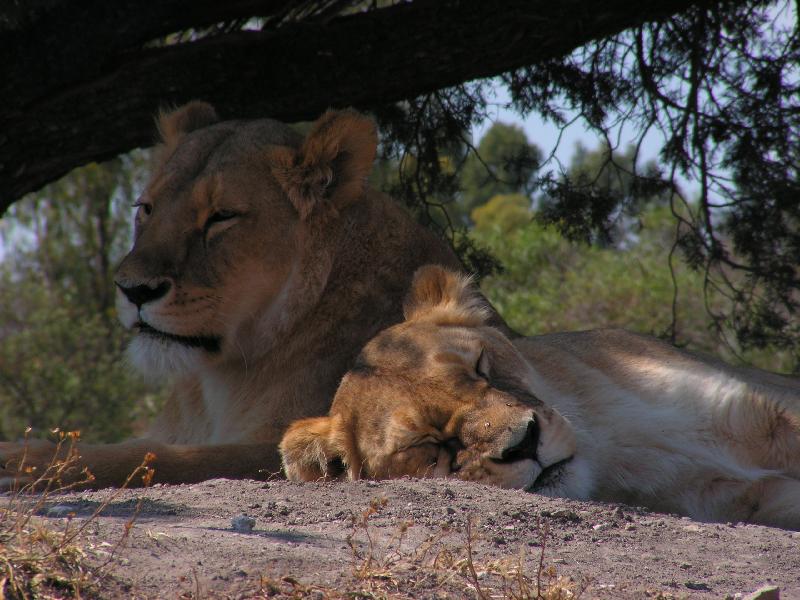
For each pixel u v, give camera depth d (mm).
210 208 9766
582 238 17344
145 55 12477
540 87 16156
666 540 6844
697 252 17297
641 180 16672
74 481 8523
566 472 7727
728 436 9055
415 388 7816
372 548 5844
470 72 12930
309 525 6582
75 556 5109
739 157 15945
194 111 11250
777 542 6992
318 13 13797
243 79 12789
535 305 29531
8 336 32312
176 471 8930
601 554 6371
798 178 16047
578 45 13273
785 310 19234
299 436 8047
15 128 12266
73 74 11984
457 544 6234
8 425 30719
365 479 7809
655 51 15852
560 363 9336
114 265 42250
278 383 9977
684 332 27047
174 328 9508
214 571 5250
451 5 12414
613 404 9094
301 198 10078
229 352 9938
